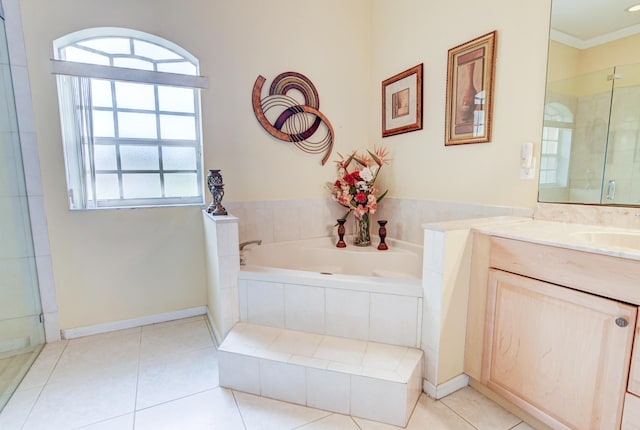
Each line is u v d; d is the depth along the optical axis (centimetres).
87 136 204
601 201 142
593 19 138
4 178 173
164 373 169
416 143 235
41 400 148
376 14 268
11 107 179
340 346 156
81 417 138
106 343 200
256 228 248
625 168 134
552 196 156
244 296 179
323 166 270
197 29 217
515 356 132
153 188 229
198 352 190
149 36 209
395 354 148
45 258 196
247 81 235
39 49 184
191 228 233
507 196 176
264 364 148
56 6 185
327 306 164
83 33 196
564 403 116
